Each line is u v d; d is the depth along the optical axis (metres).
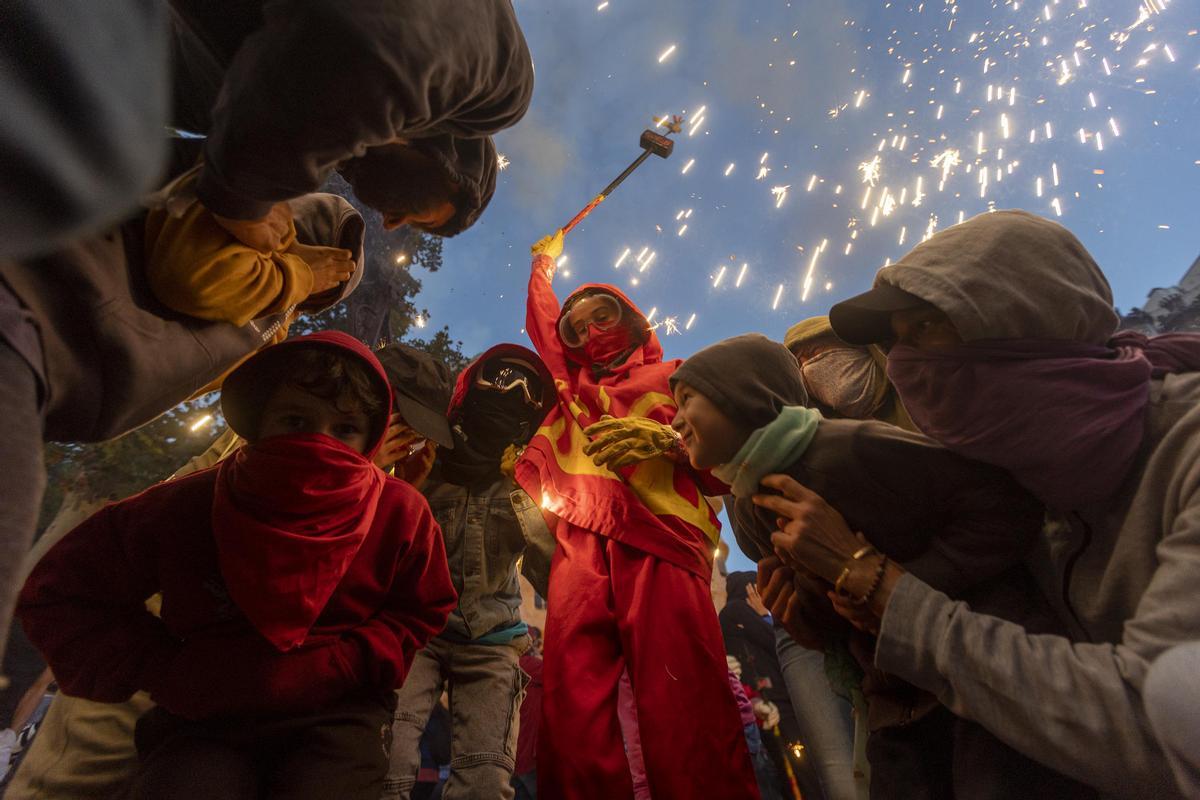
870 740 1.35
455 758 1.98
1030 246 1.26
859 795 1.54
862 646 1.39
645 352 2.46
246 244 1.19
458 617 2.10
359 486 1.44
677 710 1.65
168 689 1.30
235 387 1.51
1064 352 1.20
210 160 0.94
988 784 1.12
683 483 2.04
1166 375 1.20
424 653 2.09
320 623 1.44
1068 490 1.15
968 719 1.16
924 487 1.29
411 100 0.90
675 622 1.77
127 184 0.41
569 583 1.90
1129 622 1.01
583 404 2.25
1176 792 0.91
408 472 2.14
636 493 1.99
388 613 1.54
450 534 2.21
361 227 1.61
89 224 0.39
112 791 1.67
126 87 0.40
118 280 1.05
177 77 1.16
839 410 2.26
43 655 1.33
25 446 0.80
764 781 3.07
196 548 1.38
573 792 1.58
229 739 1.30
